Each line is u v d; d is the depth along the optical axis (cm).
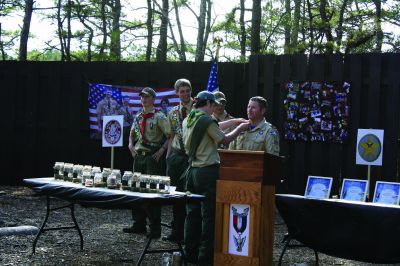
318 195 578
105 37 1952
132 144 772
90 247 674
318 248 575
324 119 928
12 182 1172
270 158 518
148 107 751
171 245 693
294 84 948
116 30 1778
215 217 534
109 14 2016
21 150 1163
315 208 566
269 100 973
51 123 1141
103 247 675
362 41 1463
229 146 630
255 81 984
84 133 1117
